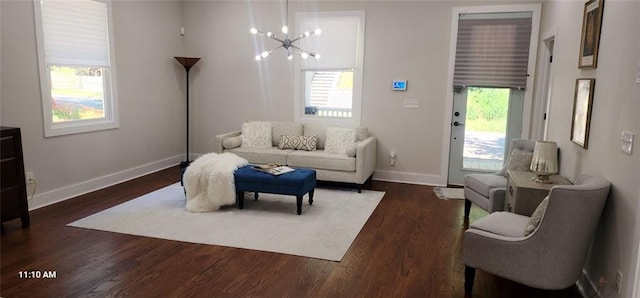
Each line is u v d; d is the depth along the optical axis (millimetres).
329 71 6172
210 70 6703
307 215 4449
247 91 6566
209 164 4555
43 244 3578
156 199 4891
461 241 3846
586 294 2889
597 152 2908
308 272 3176
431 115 5789
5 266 3168
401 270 3242
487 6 5344
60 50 4719
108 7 5281
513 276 2682
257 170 4578
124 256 3383
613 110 2668
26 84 4340
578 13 3590
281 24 6219
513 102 5477
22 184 3867
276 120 6496
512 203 3473
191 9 6637
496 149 5645
